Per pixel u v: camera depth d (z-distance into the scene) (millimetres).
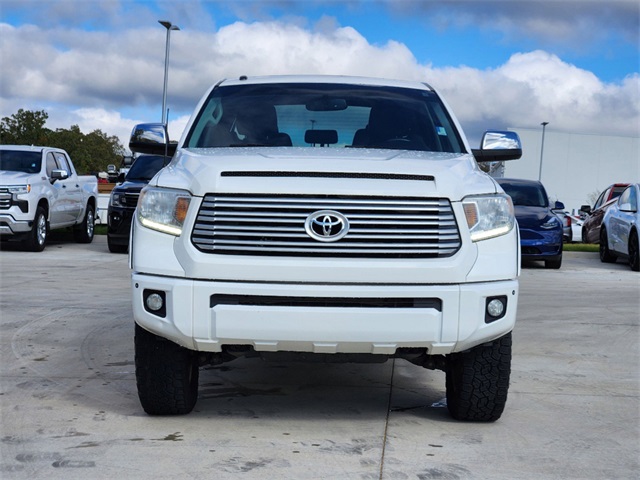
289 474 3740
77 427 4441
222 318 4078
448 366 4703
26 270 12266
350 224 4102
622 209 15031
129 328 7473
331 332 4074
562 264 15977
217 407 4926
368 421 4672
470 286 4148
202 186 4164
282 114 5445
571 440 4363
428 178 4238
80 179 18344
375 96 5680
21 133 99188
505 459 4023
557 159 63250
